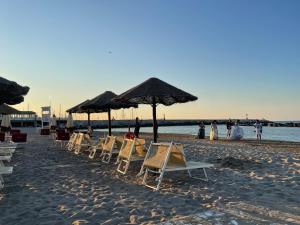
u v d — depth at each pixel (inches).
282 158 410.9
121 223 181.2
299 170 326.3
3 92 291.6
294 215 189.5
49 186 278.8
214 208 206.4
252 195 237.6
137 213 199.2
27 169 370.3
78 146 539.8
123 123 3801.7
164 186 272.7
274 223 175.6
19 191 261.3
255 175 308.7
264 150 552.4
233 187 263.7
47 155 509.7
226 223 177.3
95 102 533.0
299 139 1175.0
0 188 267.9
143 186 274.7
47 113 1344.7
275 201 220.7
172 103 405.7
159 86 339.0
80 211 205.0
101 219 189.3
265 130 2353.6
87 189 266.7
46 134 1030.4
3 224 183.3
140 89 335.0
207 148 590.2
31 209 211.5
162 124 4453.7
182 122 4660.4
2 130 855.1
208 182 284.4
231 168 348.5
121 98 342.6
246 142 794.8
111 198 236.2
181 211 201.3
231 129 986.7
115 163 400.5
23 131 1521.9
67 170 361.7
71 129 870.4
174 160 289.3
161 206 213.0
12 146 523.5
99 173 339.9
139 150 351.9
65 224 181.6
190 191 252.8
